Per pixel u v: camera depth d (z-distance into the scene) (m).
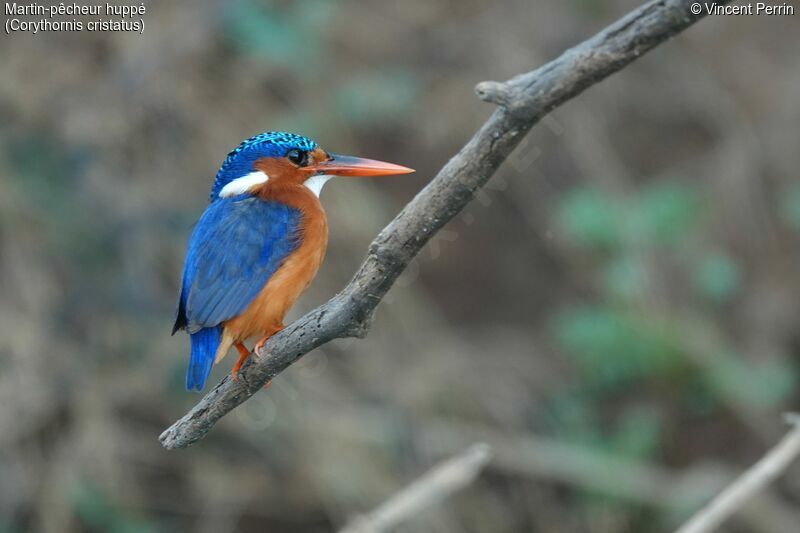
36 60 12.29
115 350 11.81
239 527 11.84
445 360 12.59
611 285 12.45
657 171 13.56
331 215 12.41
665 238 12.64
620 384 12.71
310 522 11.87
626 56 3.90
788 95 13.56
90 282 11.89
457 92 13.52
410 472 11.91
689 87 13.87
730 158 13.40
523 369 12.91
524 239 13.68
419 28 13.88
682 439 12.56
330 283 12.26
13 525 11.13
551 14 13.88
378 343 12.44
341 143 13.02
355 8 13.87
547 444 12.30
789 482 12.39
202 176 12.46
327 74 13.25
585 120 13.46
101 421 11.56
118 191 12.11
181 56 12.68
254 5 12.86
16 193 11.76
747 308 12.91
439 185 4.29
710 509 6.93
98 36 12.54
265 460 11.90
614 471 12.05
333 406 12.06
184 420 5.05
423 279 13.66
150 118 12.41
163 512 11.65
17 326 11.53
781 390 12.44
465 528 11.73
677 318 12.35
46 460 11.41
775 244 13.05
